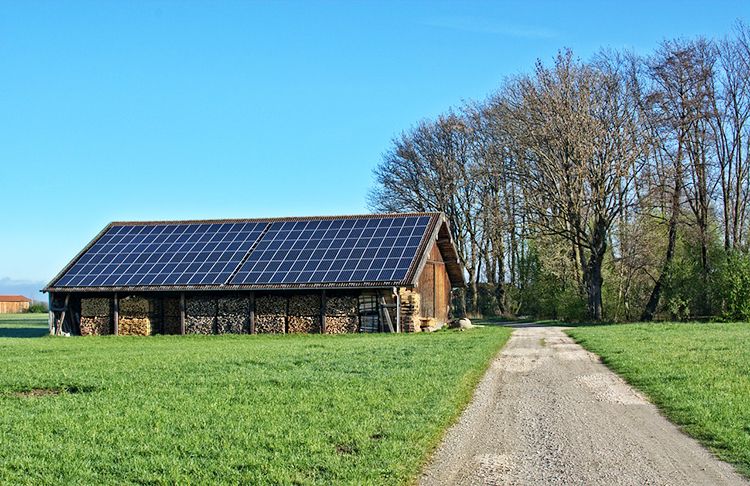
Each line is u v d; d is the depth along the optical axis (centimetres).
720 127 4647
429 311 4153
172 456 1005
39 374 1856
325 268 3825
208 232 4428
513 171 4803
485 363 2038
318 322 3800
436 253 4366
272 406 1341
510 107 4938
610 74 4453
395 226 4109
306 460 971
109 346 3100
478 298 6500
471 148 5875
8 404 1430
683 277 4594
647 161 4528
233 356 2308
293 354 2342
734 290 4216
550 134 4331
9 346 3125
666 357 2019
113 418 1253
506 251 6406
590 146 4316
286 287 3734
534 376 1781
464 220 6203
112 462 988
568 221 4572
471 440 1098
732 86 4594
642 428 1170
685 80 4412
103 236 4566
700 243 4781
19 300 12450
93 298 4122
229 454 1005
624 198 4716
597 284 4712
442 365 1908
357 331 3738
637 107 4406
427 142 5959
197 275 3972
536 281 5634
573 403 1398
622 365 1889
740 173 4634
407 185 6031
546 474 917
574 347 2555
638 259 4775
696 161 4625
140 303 4044
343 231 4162
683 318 4606
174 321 4072
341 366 1931
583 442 1080
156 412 1302
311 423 1188
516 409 1339
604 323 4591
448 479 900
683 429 1157
